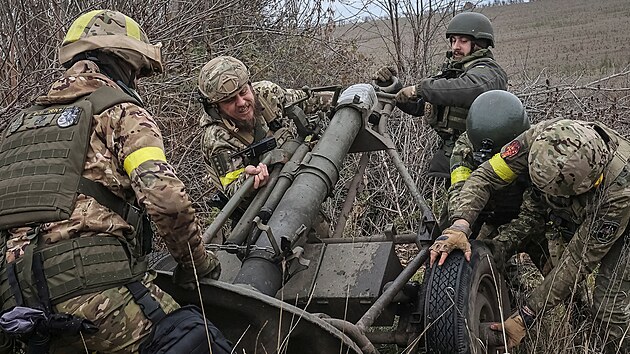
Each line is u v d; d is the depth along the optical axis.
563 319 3.86
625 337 3.71
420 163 6.43
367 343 3.16
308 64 7.60
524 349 3.98
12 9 5.26
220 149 4.15
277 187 3.92
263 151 4.06
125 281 2.65
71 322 2.52
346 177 6.30
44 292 2.56
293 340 3.03
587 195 3.59
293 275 3.70
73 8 5.73
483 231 4.45
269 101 4.43
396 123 6.81
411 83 7.52
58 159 2.64
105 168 2.67
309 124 4.36
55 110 2.76
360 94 4.68
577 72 11.55
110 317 2.61
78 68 2.85
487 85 4.67
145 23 5.93
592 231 3.55
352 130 4.48
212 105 4.16
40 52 5.30
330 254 3.91
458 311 3.51
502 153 3.82
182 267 2.83
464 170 4.21
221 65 4.09
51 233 2.60
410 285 3.89
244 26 7.28
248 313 2.96
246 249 3.49
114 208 2.69
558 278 3.65
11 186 2.64
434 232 4.00
